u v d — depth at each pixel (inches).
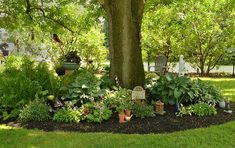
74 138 229.0
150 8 540.7
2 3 544.1
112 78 329.4
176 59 745.6
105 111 271.0
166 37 729.6
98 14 509.7
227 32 700.0
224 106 315.3
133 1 327.3
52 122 265.4
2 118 282.5
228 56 739.4
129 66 324.2
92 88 295.9
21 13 541.6
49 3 568.7
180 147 213.9
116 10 323.0
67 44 724.0
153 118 274.4
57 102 289.9
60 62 500.1
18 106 293.1
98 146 215.0
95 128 253.1
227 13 685.9
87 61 677.9
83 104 283.7
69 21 565.0
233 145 221.0
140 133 243.1
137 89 294.5
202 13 674.2
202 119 275.3
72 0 553.3
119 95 291.4
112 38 329.4
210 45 724.7
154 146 215.5
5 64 549.6
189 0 611.8
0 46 807.7
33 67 362.3
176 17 681.6
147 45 740.7
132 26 324.8
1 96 299.7
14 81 304.7
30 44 756.0
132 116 275.3
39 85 305.0
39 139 228.4
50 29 559.2
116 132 245.6
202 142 223.6
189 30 695.1
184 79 312.2
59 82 310.5
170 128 253.4
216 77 696.4
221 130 247.6
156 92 312.0
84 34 721.0
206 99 307.9
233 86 496.4
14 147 215.5
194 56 743.7
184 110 284.2
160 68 569.0
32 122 266.8
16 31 749.3
